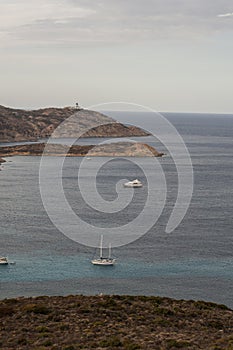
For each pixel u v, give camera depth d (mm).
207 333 72000
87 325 73125
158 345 63000
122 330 70062
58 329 70812
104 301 88375
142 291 171125
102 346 62219
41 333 68500
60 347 62156
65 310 81875
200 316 83500
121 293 169125
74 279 181375
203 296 167625
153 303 90250
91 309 82062
